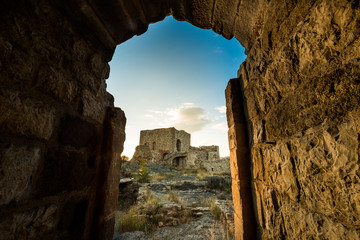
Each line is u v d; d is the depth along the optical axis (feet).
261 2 4.17
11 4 2.74
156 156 80.74
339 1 2.20
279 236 3.64
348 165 2.07
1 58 2.55
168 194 23.31
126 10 4.80
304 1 2.83
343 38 2.17
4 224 2.56
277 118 3.74
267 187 4.22
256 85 4.77
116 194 6.03
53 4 3.57
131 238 9.02
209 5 5.25
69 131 4.04
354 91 2.01
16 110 2.76
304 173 2.88
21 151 2.81
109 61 5.99
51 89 3.51
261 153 4.57
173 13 6.03
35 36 3.17
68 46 4.04
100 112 5.57
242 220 5.08
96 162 5.32
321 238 2.51
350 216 2.05
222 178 32.71
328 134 2.38
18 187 2.76
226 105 7.11
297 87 3.07
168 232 12.17
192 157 75.56
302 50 2.91
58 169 3.68
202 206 18.65
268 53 4.11
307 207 2.81
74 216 4.24
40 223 3.22
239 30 5.47
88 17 4.34
